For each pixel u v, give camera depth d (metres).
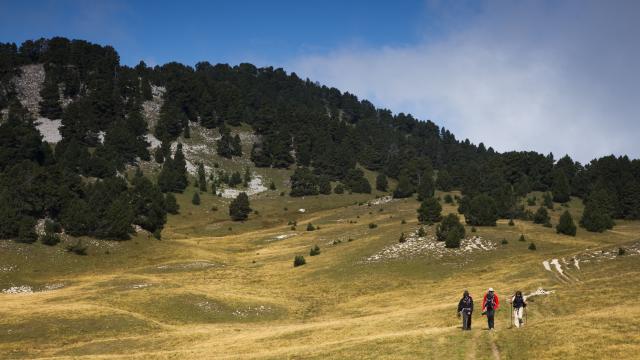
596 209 129.50
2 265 93.06
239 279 94.69
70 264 101.25
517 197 175.12
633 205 161.25
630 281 48.19
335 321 56.28
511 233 108.12
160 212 136.00
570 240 106.88
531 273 74.62
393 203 191.62
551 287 56.19
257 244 141.25
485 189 197.50
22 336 52.94
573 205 178.38
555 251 90.56
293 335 47.66
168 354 43.34
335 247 114.44
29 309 61.94
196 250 124.31
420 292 73.56
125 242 117.75
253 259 117.25
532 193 194.38
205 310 67.31
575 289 49.47
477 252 93.50
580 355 27.28
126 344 50.84
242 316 66.88
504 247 95.75
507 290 62.97
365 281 84.75
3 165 176.38
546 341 30.62
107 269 103.25
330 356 34.25
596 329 31.39
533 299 48.84
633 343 28.14
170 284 83.44
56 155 199.75
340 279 87.75
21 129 192.75
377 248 103.50
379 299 72.06
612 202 162.88
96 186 134.75
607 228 134.25
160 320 62.47
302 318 66.62
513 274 75.69
